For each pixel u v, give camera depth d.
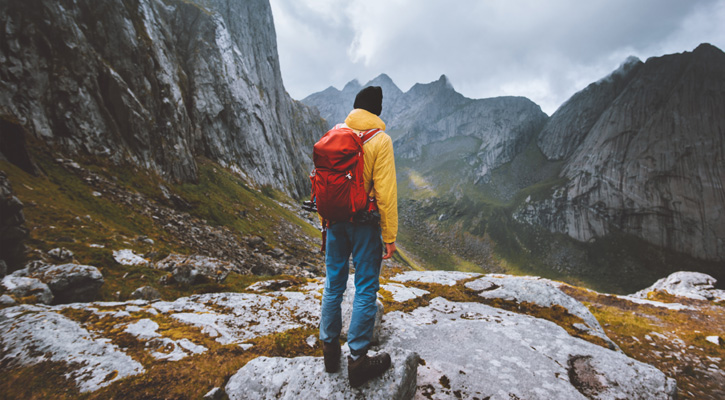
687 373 8.13
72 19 45.34
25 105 37.09
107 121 45.47
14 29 38.66
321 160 2.27
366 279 2.49
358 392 2.46
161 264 12.66
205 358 3.38
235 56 105.88
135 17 64.62
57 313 4.10
